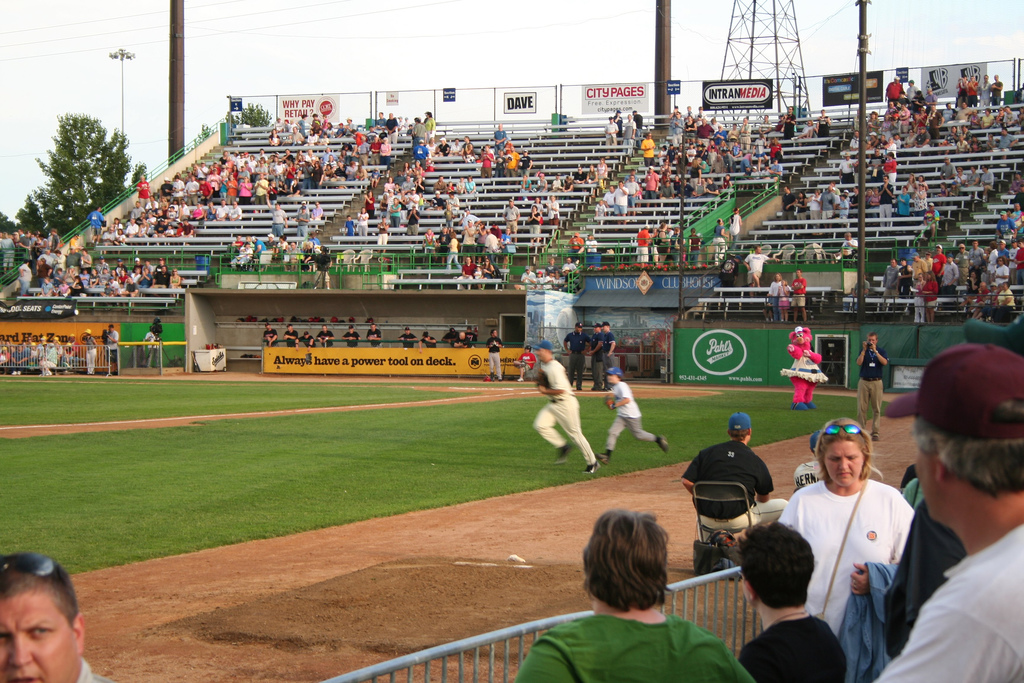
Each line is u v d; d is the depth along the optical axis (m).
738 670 2.97
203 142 54.38
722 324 33.91
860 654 4.34
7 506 11.29
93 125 73.75
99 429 19.08
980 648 1.94
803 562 3.46
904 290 32.16
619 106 51.06
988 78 44.50
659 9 51.97
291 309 42.97
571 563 8.64
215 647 6.26
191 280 43.56
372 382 35.78
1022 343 2.27
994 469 1.99
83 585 7.94
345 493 12.33
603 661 2.87
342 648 6.22
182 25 55.84
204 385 33.62
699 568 7.66
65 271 45.38
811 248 35.09
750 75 57.69
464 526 10.44
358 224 44.66
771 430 18.83
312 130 54.31
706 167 44.34
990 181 36.75
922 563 3.25
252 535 9.84
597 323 34.56
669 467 14.82
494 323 40.41
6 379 37.19
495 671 5.73
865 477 4.71
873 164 40.25
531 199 44.88
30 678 2.33
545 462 15.11
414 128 51.00
